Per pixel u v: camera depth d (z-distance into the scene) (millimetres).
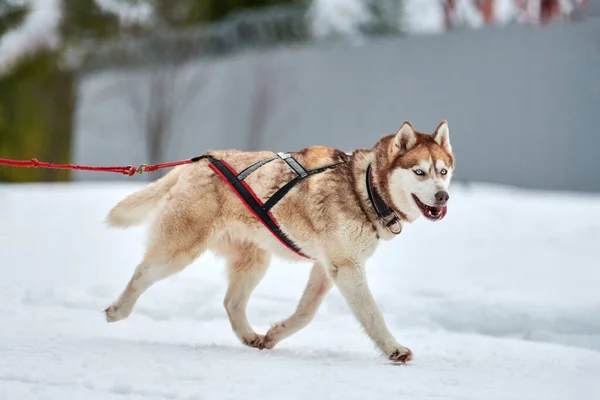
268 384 4980
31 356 5527
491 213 16172
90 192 20344
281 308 8539
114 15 32750
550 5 21469
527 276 10359
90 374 4996
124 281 9586
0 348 5828
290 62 25984
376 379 5352
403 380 5355
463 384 5309
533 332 7969
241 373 5285
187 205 6750
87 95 30859
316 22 27312
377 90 23766
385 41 23641
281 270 10711
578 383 5449
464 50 21953
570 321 8109
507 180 21219
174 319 8227
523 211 16266
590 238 13250
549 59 20422
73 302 8406
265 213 6699
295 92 25859
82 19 32562
